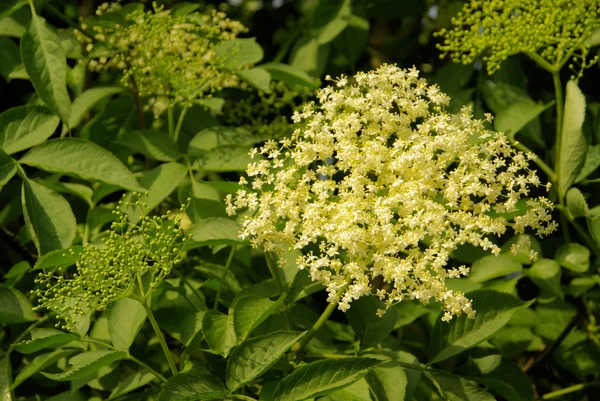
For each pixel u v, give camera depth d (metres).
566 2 1.13
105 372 1.02
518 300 0.99
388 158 0.95
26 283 1.12
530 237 1.09
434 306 1.06
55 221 1.01
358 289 0.93
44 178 1.12
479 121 0.96
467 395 0.99
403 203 0.95
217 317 0.98
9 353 1.04
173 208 1.14
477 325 1.00
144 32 1.12
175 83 1.12
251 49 1.16
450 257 1.09
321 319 1.00
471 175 0.95
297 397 0.92
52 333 0.97
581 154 1.11
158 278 0.96
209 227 0.99
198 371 1.00
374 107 0.96
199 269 1.03
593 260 1.14
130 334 0.98
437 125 0.96
